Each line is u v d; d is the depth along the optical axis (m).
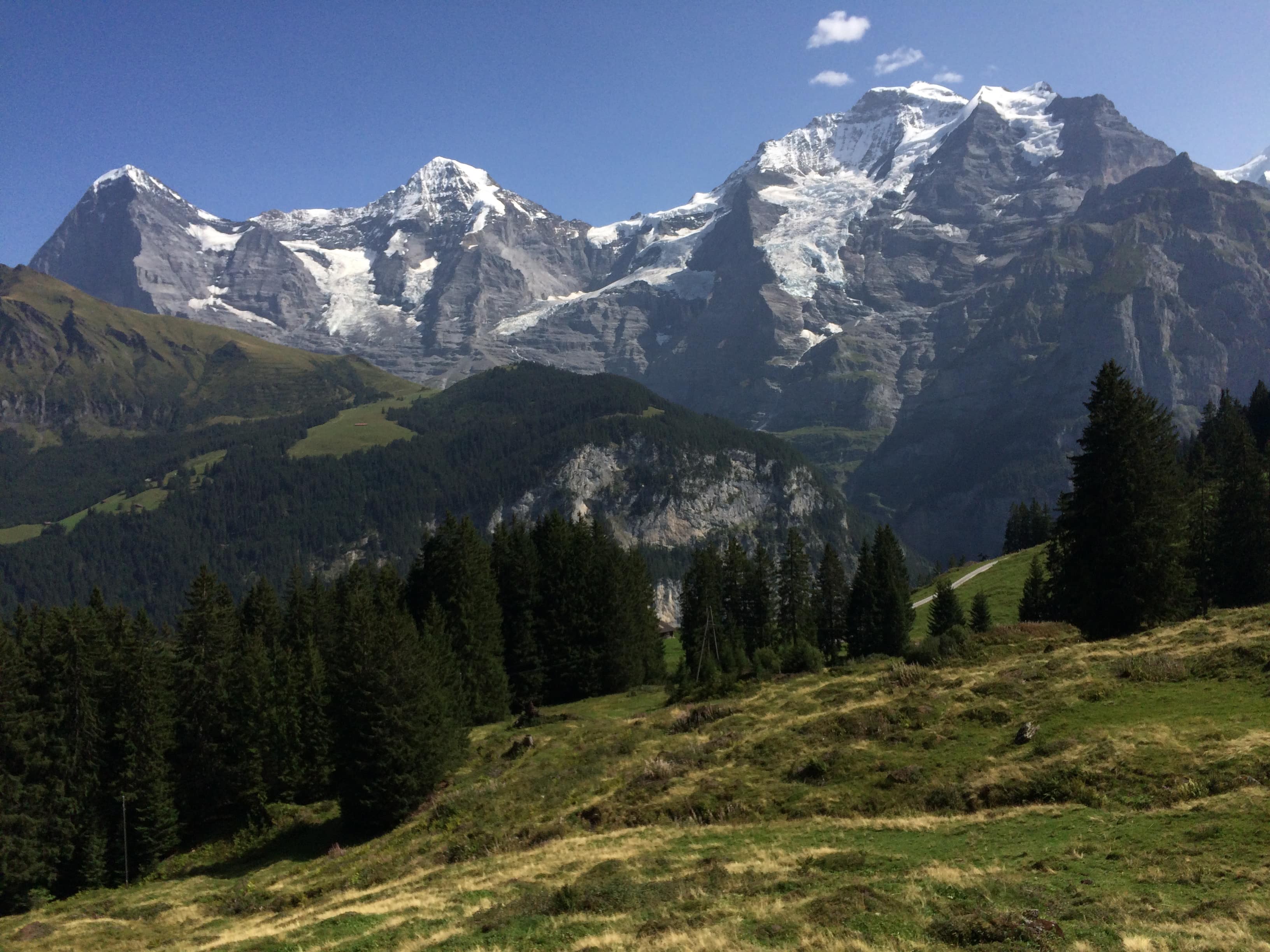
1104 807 28.08
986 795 31.61
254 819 70.50
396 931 28.14
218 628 80.94
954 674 46.25
